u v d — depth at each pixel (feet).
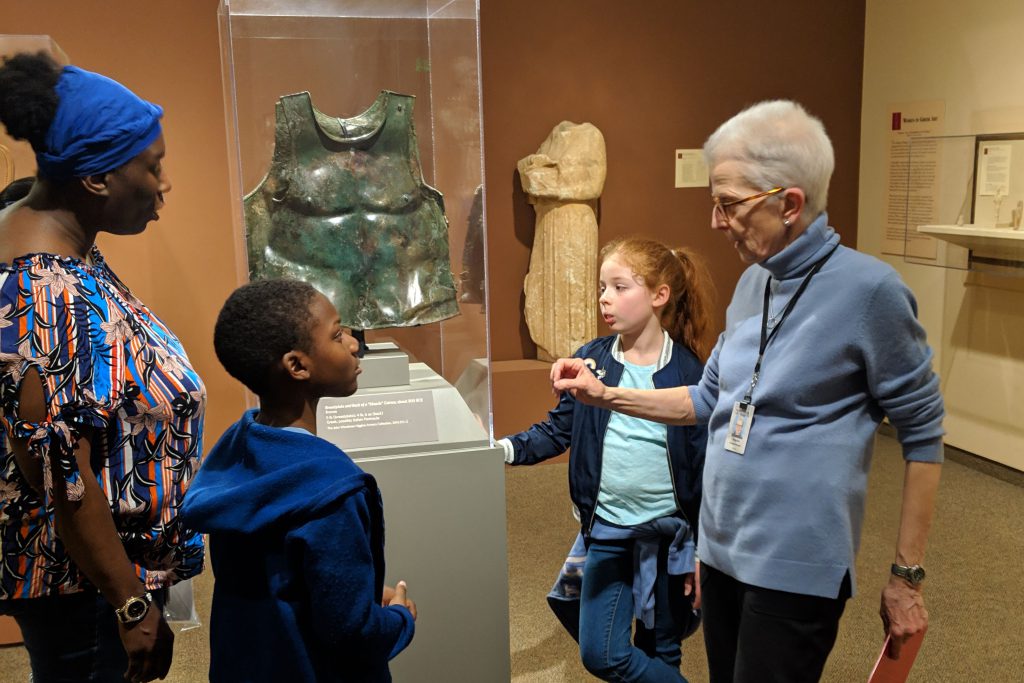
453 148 6.86
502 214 15.49
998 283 13.96
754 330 5.22
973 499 13.03
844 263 4.91
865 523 12.23
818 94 16.60
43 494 4.32
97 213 4.64
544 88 15.30
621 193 15.98
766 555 4.96
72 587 4.64
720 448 5.25
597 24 15.33
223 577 3.97
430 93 7.07
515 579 10.62
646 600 6.50
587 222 14.94
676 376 6.60
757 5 15.96
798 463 4.91
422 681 6.39
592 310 15.11
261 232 6.44
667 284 6.71
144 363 4.56
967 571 10.68
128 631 4.49
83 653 4.78
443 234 6.89
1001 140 12.91
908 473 4.97
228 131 6.93
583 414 6.77
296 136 6.42
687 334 7.07
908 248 15.30
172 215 13.51
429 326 7.43
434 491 6.14
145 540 4.71
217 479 3.99
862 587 10.30
